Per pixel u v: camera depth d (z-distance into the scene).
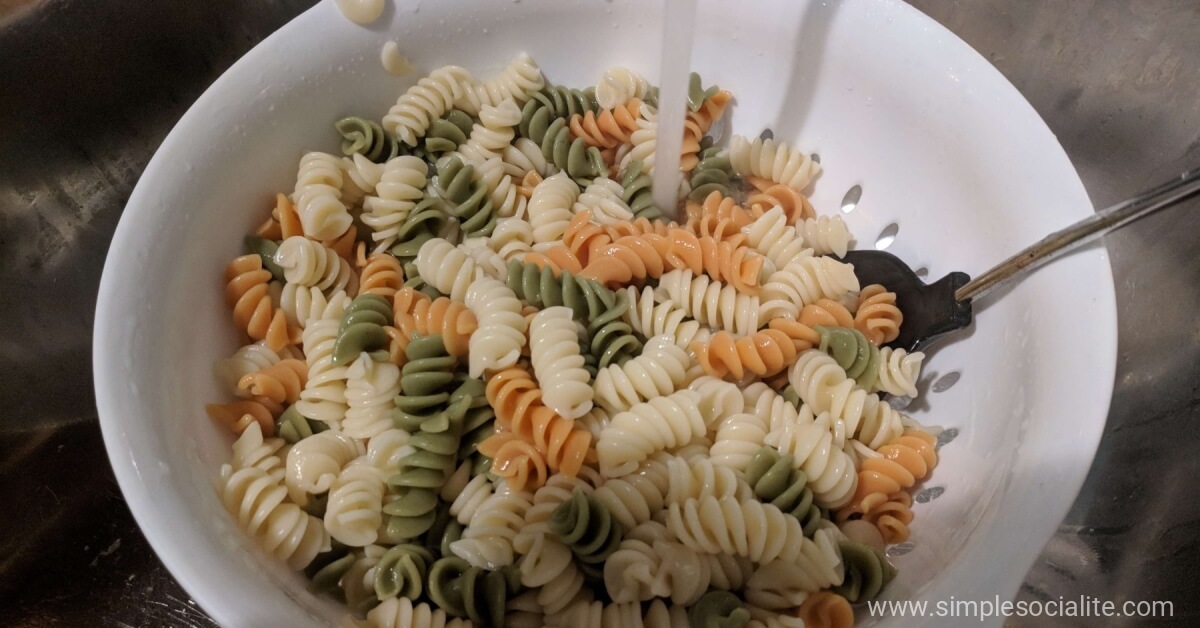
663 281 0.23
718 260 0.23
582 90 0.27
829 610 0.18
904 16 0.22
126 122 0.26
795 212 0.25
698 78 0.25
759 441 0.21
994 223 0.20
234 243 0.22
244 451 0.19
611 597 0.19
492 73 0.26
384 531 0.19
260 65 0.22
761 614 0.19
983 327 0.21
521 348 0.21
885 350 0.22
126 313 0.18
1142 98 0.25
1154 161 0.26
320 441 0.20
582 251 0.24
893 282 0.23
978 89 0.21
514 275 0.23
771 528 0.19
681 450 0.21
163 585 0.24
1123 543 0.23
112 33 0.25
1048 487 0.16
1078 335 0.17
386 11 0.23
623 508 0.19
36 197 0.25
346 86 0.24
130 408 0.17
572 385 0.20
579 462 0.20
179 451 0.18
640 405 0.20
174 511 0.16
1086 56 0.26
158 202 0.20
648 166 0.26
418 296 0.22
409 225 0.23
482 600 0.19
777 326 0.22
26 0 0.23
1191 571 0.22
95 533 0.24
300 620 0.16
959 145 0.21
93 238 0.26
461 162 0.25
